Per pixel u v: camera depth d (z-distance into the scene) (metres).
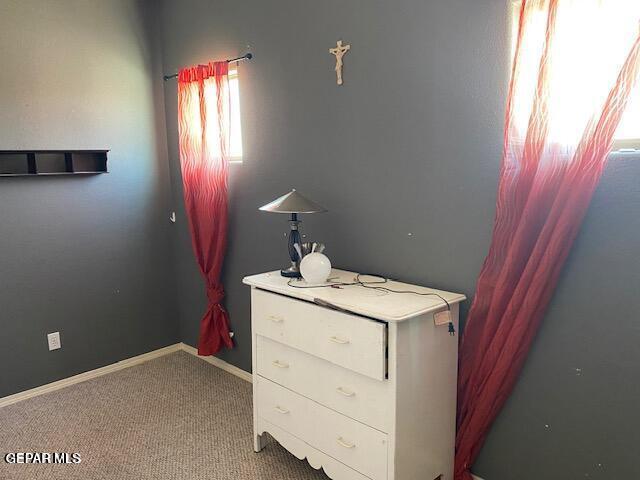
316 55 2.44
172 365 3.41
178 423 2.64
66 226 3.07
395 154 2.19
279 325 2.12
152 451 2.38
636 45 1.46
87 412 2.76
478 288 1.91
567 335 1.75
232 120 3.03
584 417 1.74
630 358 1.63
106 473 2.21
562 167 1.66
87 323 3.21
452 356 1.97
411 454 1.83
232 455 2.35
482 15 1.85
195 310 3.53
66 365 3.13
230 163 3.02
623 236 1.60
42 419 2.68
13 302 2.88
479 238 1.95
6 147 2.78
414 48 2.06
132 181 3.36
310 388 2.05
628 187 1.58
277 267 2.84
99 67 3.14
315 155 2.53
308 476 2.19
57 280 3.05
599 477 1.73
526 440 1.90
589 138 1.57
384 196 2.25
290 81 2.59
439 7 1.96
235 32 2.85
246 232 3.00
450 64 1.96
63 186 3.04
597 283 1.67
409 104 2.11
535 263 1.71
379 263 2.32
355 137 2.33
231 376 3.22
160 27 3.38
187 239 3.49
